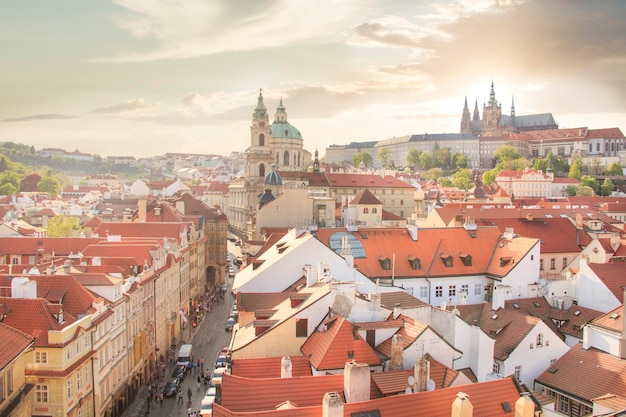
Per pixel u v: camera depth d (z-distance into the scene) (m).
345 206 184.50
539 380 72.69
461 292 96.50
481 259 108.56
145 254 114.50
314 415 44.75
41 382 69.31
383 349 62.59
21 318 71.19
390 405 47.47
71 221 184.25
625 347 67.56
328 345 60.09
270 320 68.75
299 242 91.31
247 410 48.66
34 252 129.25
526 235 129.38
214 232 189.12
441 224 162.38
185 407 92.06
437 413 48.44
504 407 51.16
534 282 104.25
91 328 78.12
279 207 163.25
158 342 115.75
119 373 91.00
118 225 147.25
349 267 89.25
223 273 190.75
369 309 67.94
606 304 91.19
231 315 143.50
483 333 69.31
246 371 58.66
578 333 88.00
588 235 131.25
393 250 106.38
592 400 61.88
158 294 116.12
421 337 62.31
